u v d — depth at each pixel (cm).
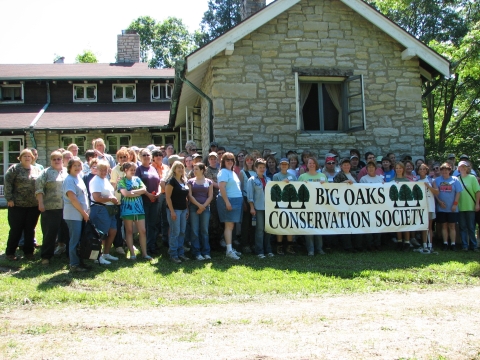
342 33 1122
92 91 2150
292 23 1104
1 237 930
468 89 2100
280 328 473
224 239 865
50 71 2202
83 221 697
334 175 905
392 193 885
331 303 566
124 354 408
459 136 2255
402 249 902
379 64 1132
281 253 838
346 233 855
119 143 1931
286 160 862
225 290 612
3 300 556
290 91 1095
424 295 608
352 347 426
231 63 1077
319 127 1131
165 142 1959
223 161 807
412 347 429
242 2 1281
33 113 1969
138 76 2106
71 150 880
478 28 1852
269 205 820
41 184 705
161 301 567
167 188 743
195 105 1426
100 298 570
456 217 911
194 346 425
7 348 421
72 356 404
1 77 2028
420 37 2292
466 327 480
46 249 712
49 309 532
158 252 810
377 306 552
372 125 1123
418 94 1144
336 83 1145
